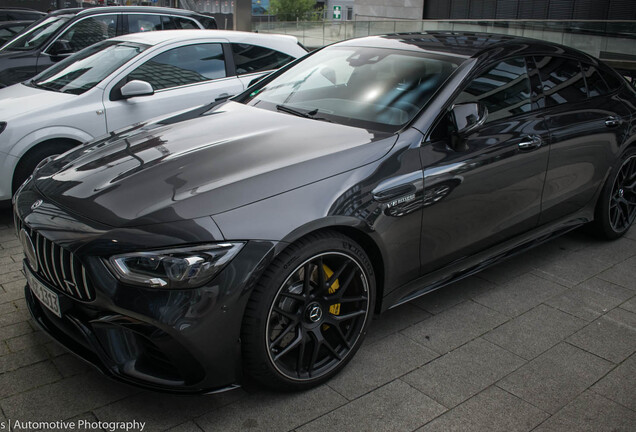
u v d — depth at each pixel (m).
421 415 2.46
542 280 3.78
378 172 2.68
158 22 7.88
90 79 5.11
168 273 2.14
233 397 2.54
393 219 2.71
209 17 8.34
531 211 3.56
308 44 24.03
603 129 3.94
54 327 2.62
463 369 2.79
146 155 2.77
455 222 3.05
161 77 5.29
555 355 2.94
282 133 2.92
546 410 2.52
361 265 2.64
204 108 3.61
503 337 3.09
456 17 26.48
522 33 16.66
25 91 5.16
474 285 3.69
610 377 2.77
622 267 4.01
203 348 2.22
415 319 3.25
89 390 2.54
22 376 2.62
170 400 2.50
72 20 7.46
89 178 2.62
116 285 2.17
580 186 3.90
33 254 2.48
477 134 3.11
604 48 13.73
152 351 2.31
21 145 4.50
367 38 3.96
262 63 5.98
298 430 2.34
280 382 2.48
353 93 3.30
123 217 2.28
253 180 2.43
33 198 2.60
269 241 2.29
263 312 2.32
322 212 2.44
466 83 3.15
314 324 2.55
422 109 3.00
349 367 2.78
